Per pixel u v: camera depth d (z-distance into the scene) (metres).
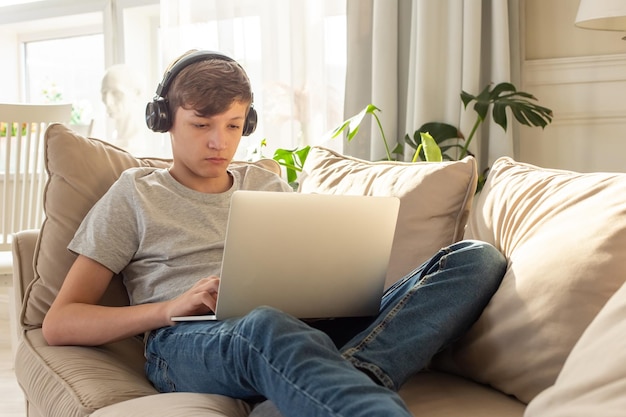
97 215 1.53
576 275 1.19
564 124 2.89
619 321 0.98
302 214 1.22
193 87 1.51
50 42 4.18
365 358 1.16
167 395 1.22
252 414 1.10
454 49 2.77
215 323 1.24
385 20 2.85
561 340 1.16
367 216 1.28
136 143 3.33
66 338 1.41
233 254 1.19
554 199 1.39
